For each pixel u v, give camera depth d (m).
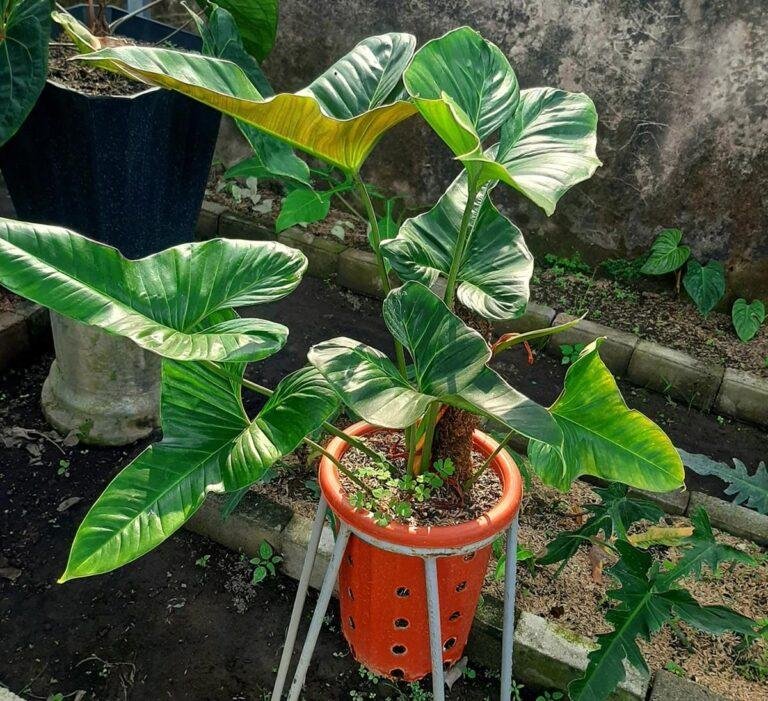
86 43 1.97
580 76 3.38
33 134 2.07
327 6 3.62
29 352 3.05
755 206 3.36
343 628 1.92
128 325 1.24
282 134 1.43
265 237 3.85
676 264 3.44
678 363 3.24
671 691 1.92
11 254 1.20
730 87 3.19
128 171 2.11
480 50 1.55
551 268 3.81
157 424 2.78
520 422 1.21
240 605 2.25
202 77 1.34
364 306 3.68
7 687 1.95
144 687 2.01
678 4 3.11
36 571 2.29
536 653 2.00
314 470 2.54
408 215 3.95
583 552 2.39
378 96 1.59
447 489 1.72
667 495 2.62
